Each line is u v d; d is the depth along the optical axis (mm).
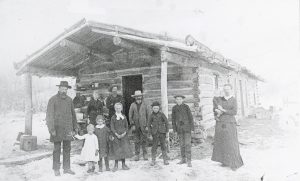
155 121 5473
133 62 8859
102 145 4934
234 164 4801
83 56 9133
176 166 5191
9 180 4543
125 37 6582
